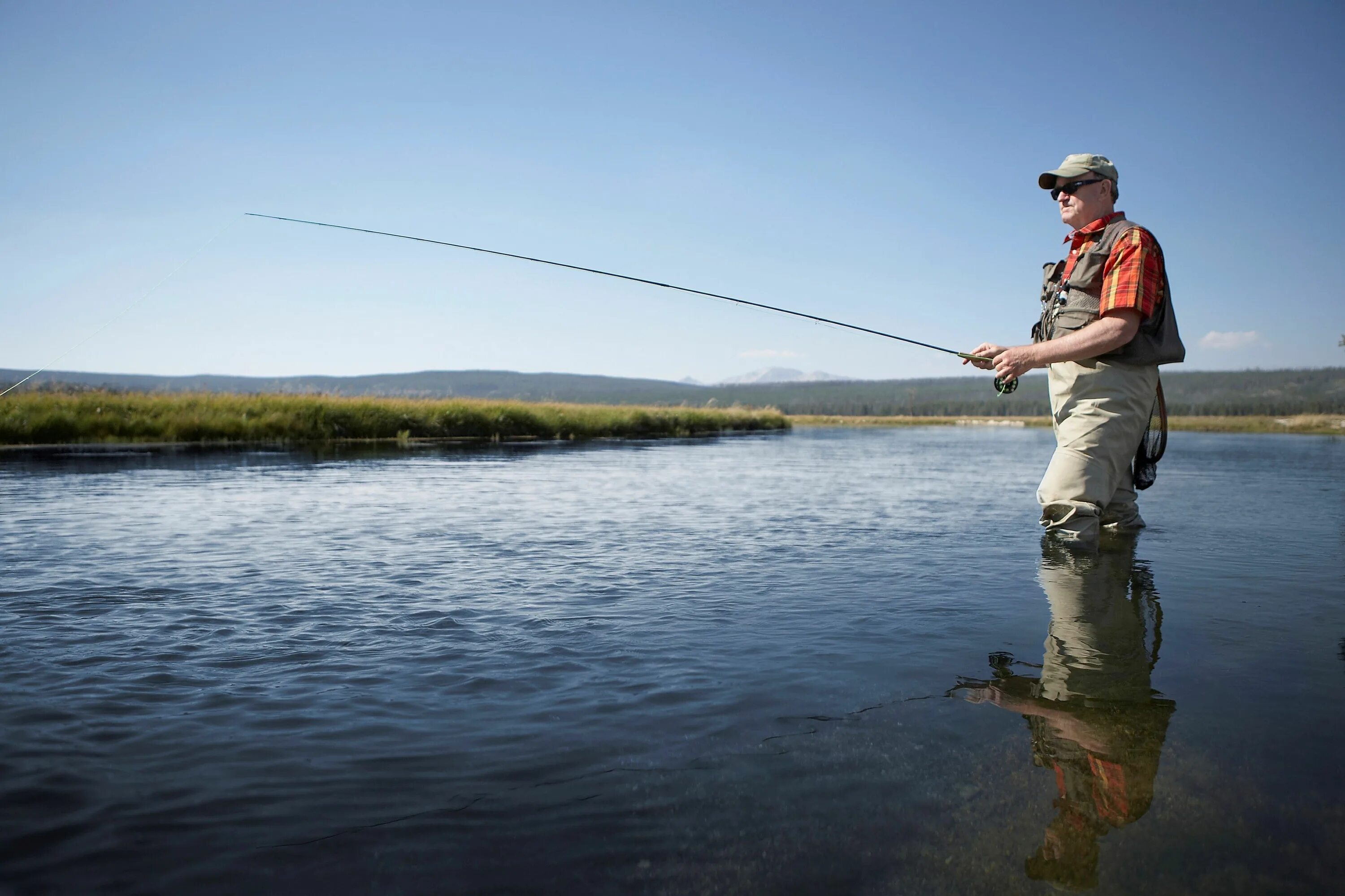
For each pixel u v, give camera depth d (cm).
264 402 2002
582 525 555
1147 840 138
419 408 2269
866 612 304
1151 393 465
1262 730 185
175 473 942
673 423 3384
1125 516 501
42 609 308
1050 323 485
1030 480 984
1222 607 306
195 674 232
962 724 191
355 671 235
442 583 361
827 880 128
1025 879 127
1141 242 441
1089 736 183
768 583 359
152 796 159
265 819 150
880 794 157
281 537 491
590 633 276
